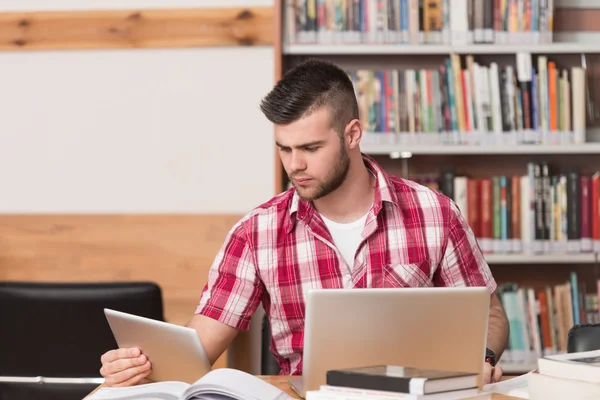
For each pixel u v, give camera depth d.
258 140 3.85
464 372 1.57
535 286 3.78
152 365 1.89
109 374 1.89
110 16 3.85
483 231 3.61
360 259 2.28
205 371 1.79
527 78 3.60
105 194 3.88
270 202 2.36
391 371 1.50
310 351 1.63
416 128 3.62
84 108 3.89
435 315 1.66
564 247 3.58
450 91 3.60
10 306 2.47
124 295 2.46
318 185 2.12
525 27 3.63
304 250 2.27
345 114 2.14
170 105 3.87
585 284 3.71
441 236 2.31
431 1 3.64
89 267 3.75
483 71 3.60
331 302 1.61
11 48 3.87
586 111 3.67
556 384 1.50
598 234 3.57
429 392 1.41
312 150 2.09
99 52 3.89
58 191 3.89
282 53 3.64
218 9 3.82
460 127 3.60
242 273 2.28
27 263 3.76
